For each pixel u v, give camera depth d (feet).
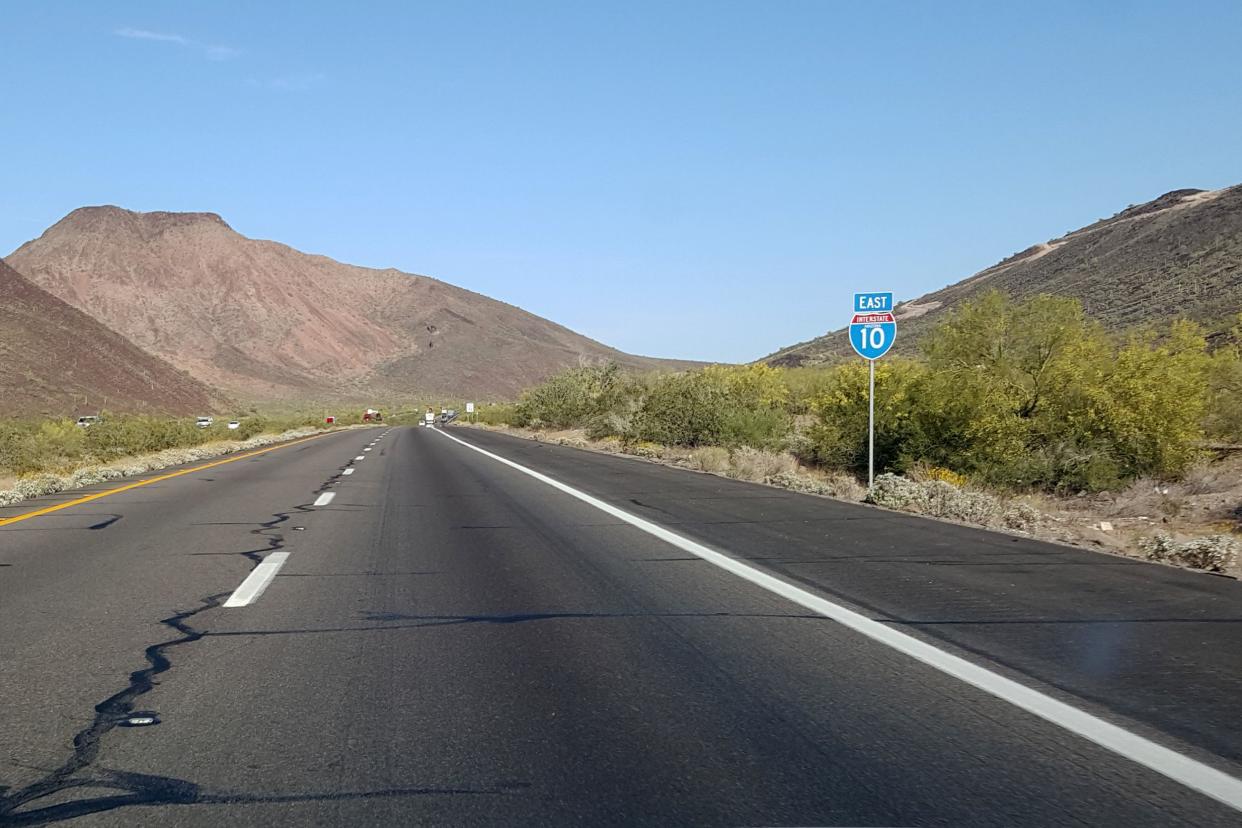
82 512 54.03
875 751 16.72
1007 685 20.33
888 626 25.58
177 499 61.41
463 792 15.14
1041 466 73.72
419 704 19.54
